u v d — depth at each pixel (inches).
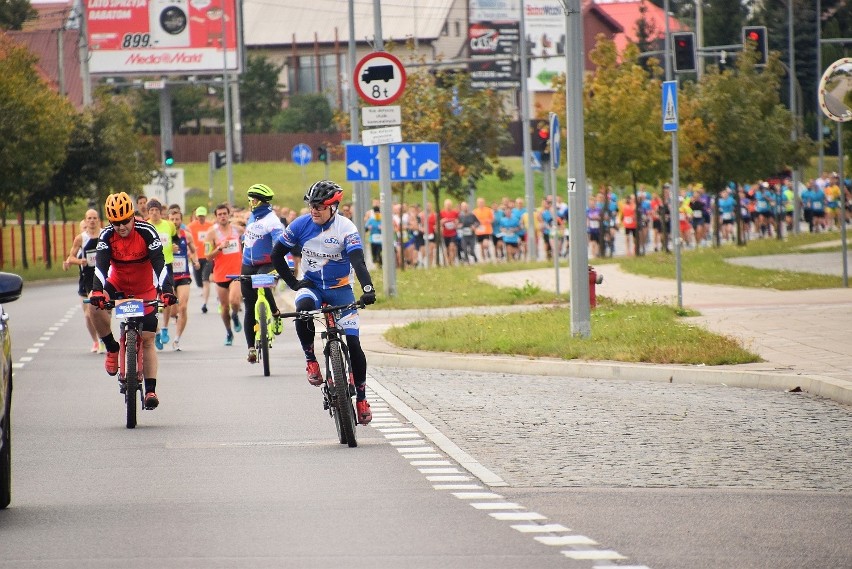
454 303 2755.9
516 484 991.6
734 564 737.0
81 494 983.6
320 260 1251.2
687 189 6023.6
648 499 929.5
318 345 2245.3
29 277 5007.4
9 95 4808.1
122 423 1381.6
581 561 746.8
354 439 1189.1
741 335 1926.7
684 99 5147.6
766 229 6171.3
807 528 832.3
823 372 1547.7
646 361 1716.3
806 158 5625.0
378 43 2933.1
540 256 5738.2
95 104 6235.2
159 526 860.6
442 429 1270.9
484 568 732.0
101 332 1439.5
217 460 1131.3
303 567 739.4
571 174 1920.5
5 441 908.0
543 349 1836.9
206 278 3038.9
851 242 4820.4
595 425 1282.0
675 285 3107.8
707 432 1231.5
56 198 5930.1
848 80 2452.0
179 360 2037.4
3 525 869.8
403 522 861.2
